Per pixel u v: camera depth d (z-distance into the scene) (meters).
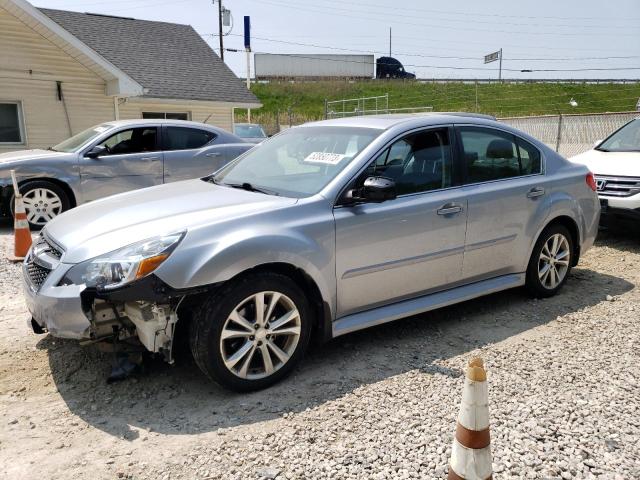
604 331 4.42
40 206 8.38
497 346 4.14
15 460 2.80
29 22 12.27
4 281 5.86
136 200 4.02
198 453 2.83
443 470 2.68
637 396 3.39
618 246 7.32
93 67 13.49
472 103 39.34
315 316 3.77
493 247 4.59
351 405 3.28
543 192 4.91
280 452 2.83
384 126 4.22
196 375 3.66
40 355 3.96
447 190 4.29
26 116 12.93
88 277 3.18
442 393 3.42
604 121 17.59
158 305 3.18
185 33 20.47
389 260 3.95
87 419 3.18
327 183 3.83
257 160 4.64
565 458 2.78
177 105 16.69
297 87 46.16
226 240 3.28
